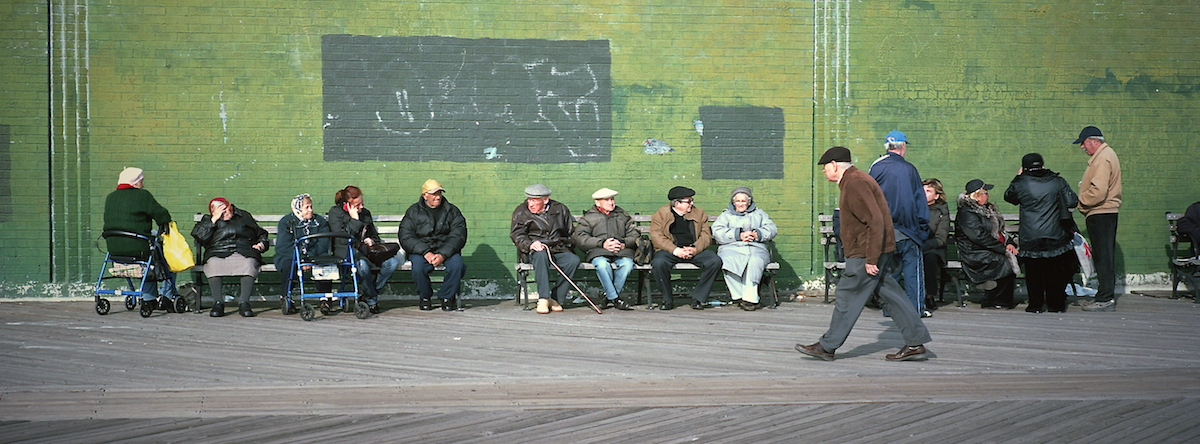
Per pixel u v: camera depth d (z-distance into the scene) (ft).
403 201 33.60
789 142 34.81
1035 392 17.78
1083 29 35.65
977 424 15.47
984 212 31.01
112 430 14.96
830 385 18.37
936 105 35.22
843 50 34.83
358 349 22.48
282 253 29.71
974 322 27.58
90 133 32.32
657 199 34.42
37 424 15.28
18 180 31.99
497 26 33.71
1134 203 35.88
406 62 33.45
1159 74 35.88
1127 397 17.33
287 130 33.12
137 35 32.35
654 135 34.37
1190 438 14.65
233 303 32.09
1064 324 27.14
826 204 35.04
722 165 34.60
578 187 34.19
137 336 24.40
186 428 15.10
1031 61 35.47
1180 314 29.37
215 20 32.63
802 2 34.68
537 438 14.64
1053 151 35.70
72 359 20.93
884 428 15.23
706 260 30.63
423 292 30.25
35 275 32.19
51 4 31.94
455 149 33.73
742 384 18.44
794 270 35.04
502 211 34.04
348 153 33.35
